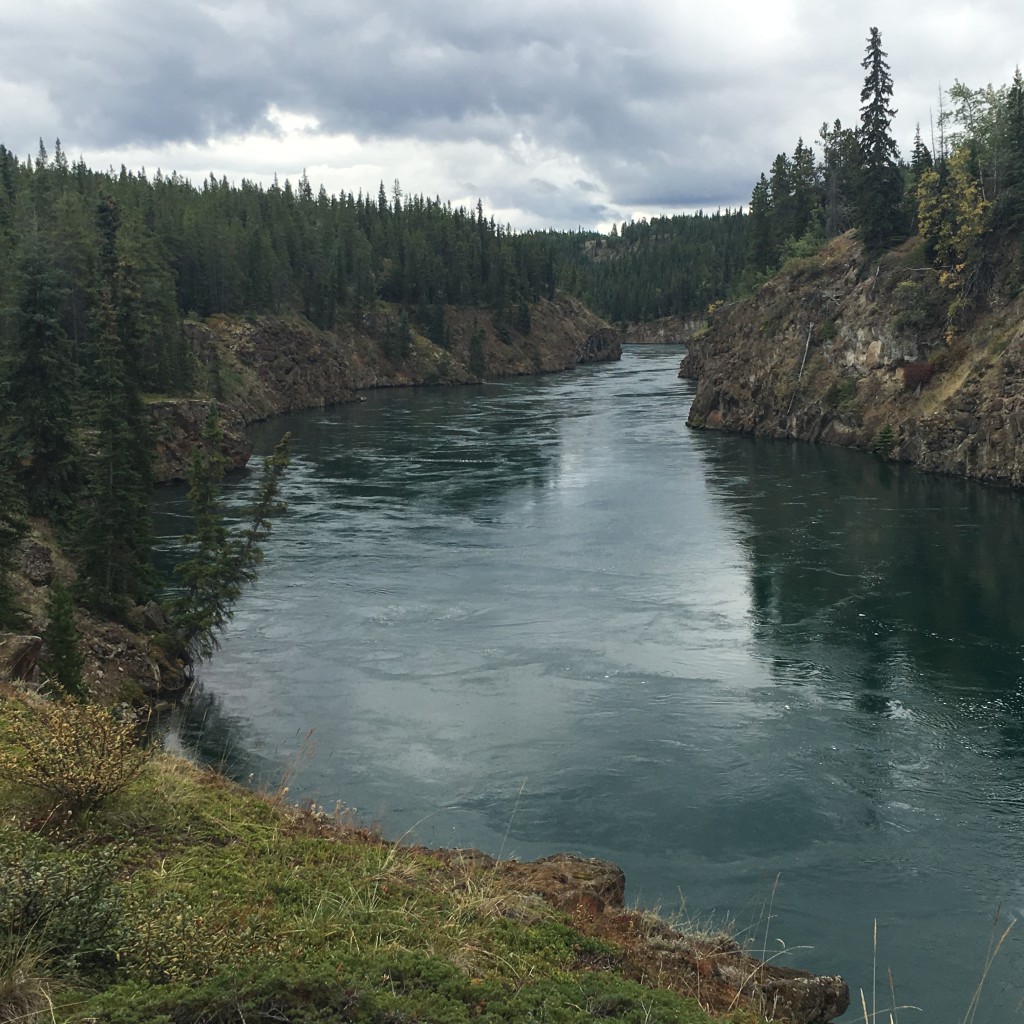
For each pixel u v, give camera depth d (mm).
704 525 52750
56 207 88875
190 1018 5297
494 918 7965
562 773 24484
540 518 55062
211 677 31922
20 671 18969
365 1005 5586
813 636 34656
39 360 44000
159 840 8602
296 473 71562
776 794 23156
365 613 38344
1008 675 30547
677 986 7957
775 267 124062
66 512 44656
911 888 19266
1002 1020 15305
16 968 5445
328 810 22406
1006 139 79312
